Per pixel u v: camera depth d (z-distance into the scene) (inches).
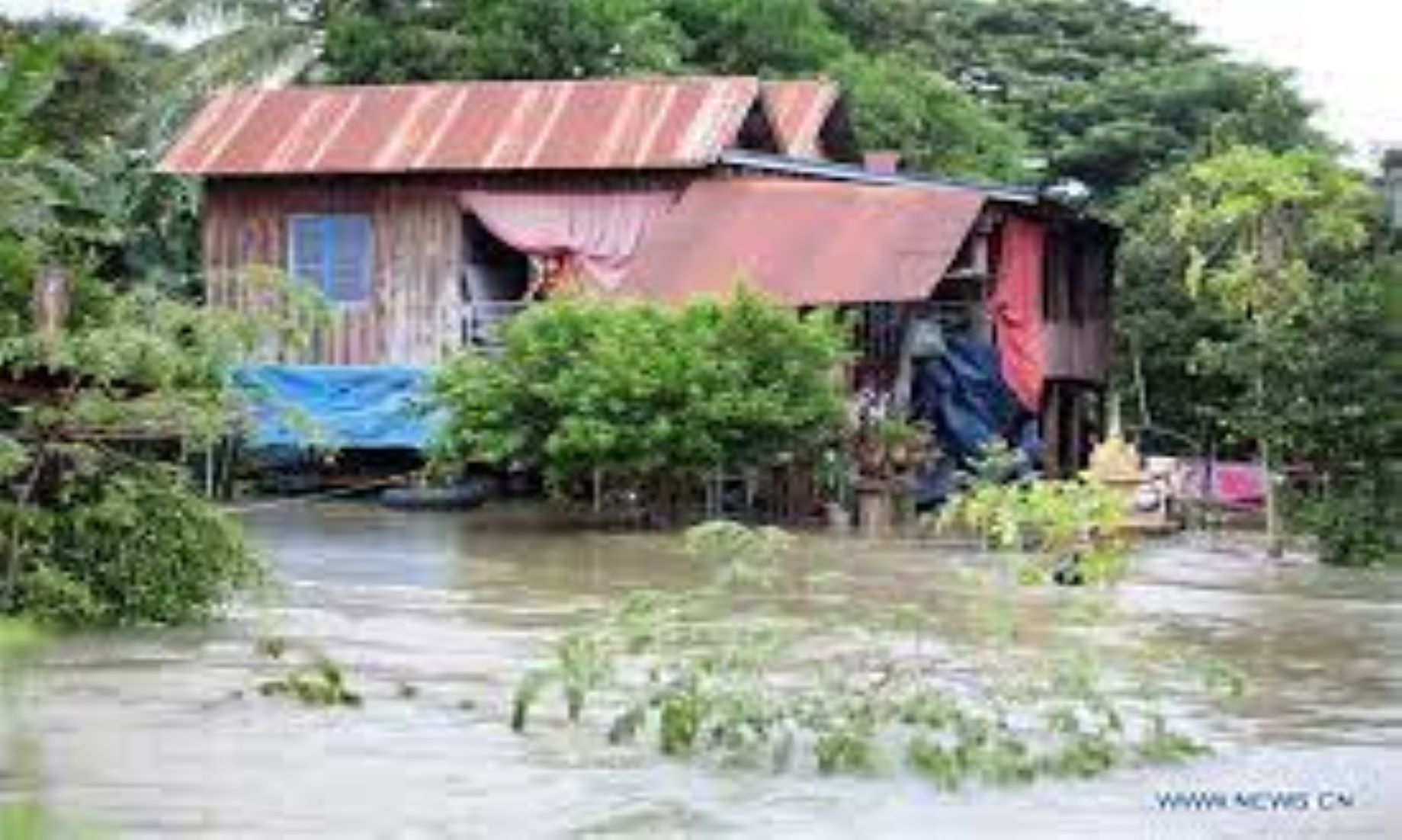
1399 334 1277.1
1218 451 1765.5
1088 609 803.4
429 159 1540.4
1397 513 1235.2
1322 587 1058.7
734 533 618.2
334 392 1541.6
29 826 167.2
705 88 1581.0
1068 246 1678.2
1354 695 689.6
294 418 867.4
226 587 856.3
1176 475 1472.7
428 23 1877.5
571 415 1305.4
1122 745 579.2
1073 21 2832.2
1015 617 853.2
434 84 1691.7
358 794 494.6
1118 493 685.3
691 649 653.9
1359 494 1238.9
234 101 1640.0
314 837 450.6
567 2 1831.9
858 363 1449.3
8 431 773.9
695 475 1311.5
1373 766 565.0
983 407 1488.7
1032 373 1541.6
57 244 936.3
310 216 1587.1
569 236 1541.6
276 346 1515.7
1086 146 2445.9
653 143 1528.1
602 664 598.2
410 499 1444.4
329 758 537.0
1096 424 1804.9
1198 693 689.0
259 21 1927.9
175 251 1658.5
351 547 1167.0
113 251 1476.4
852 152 1791.3
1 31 1031.0
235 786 499.8
